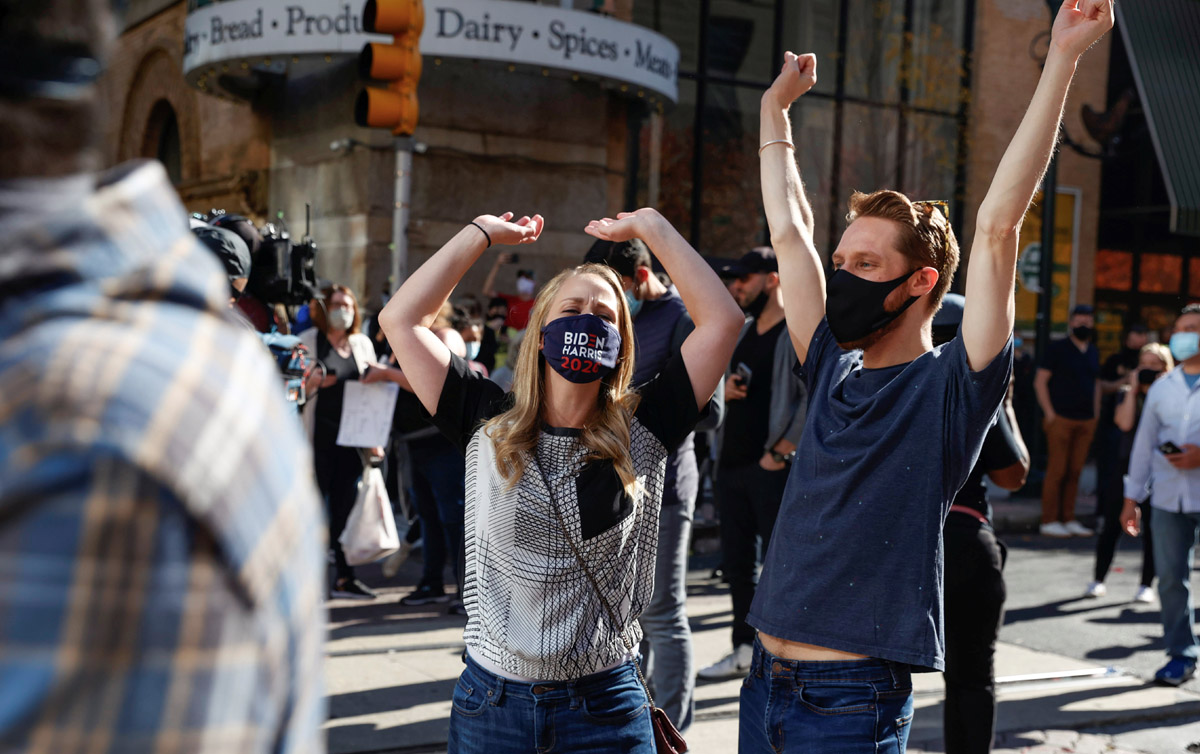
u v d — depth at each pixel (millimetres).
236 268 3350
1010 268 2096
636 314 3990
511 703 2105
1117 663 5539
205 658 661
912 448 2172
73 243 705
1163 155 14289
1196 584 7688
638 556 2205
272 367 840
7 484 614
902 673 2154
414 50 6137
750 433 4727
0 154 696
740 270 4742
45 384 638
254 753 709
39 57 695
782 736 2219
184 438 668
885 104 14000
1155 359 7156
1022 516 9977
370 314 9820
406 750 3932
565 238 11500
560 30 9648
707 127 12930
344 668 4906
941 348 2258
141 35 14430
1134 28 14648
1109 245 16625
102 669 625
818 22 13617
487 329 6473
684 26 12805
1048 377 9664
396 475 8633
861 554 2160
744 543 4895
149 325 708
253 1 9523
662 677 3822
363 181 10500
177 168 14438
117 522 628
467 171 10922
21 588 612
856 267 2301
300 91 11453
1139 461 5422
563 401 2180
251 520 706
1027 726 4516
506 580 2113
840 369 2396
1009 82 14570
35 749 613
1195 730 4578
